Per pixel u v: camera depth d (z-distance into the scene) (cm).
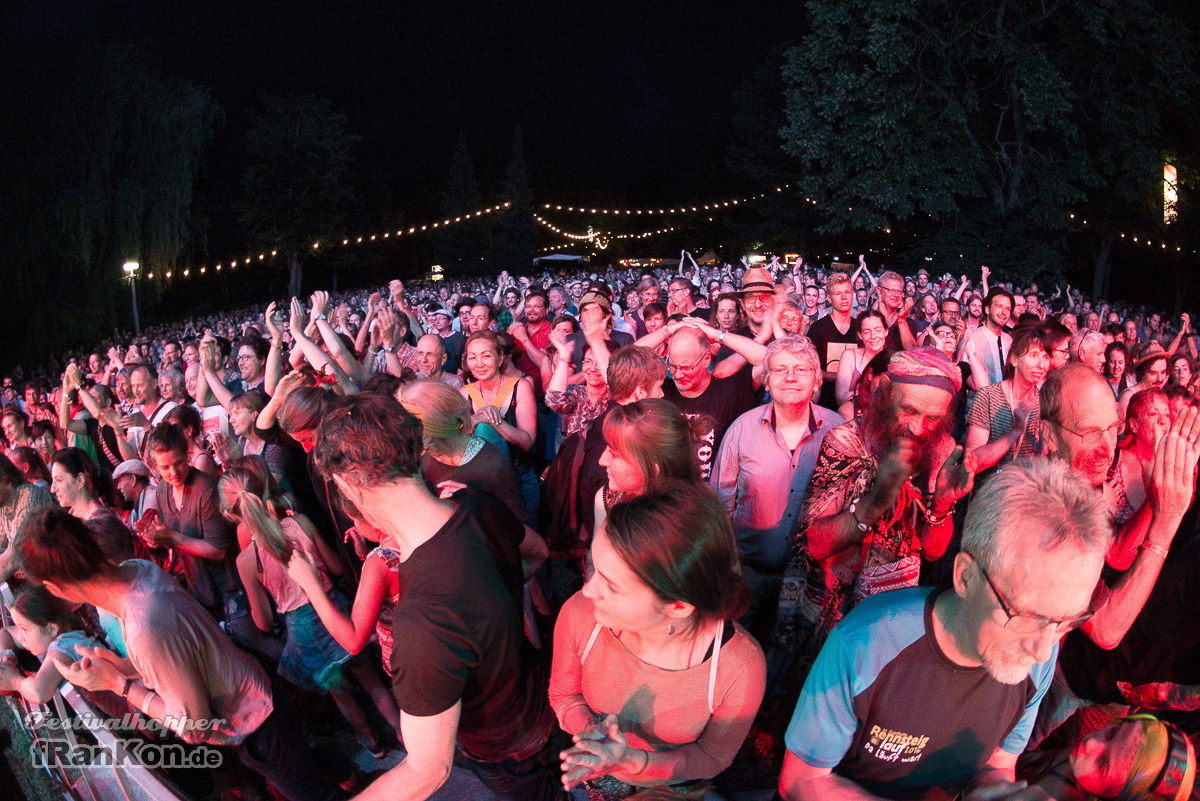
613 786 221
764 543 340
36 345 2952
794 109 2830
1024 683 167
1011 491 143
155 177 3166
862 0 2612
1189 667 240
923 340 627
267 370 491
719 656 189
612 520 172
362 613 253
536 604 372
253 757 284
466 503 238
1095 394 248
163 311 5053
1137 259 3525
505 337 471
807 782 171
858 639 162
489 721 222
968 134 2669
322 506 403
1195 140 2986
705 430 360
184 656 257
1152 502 213
